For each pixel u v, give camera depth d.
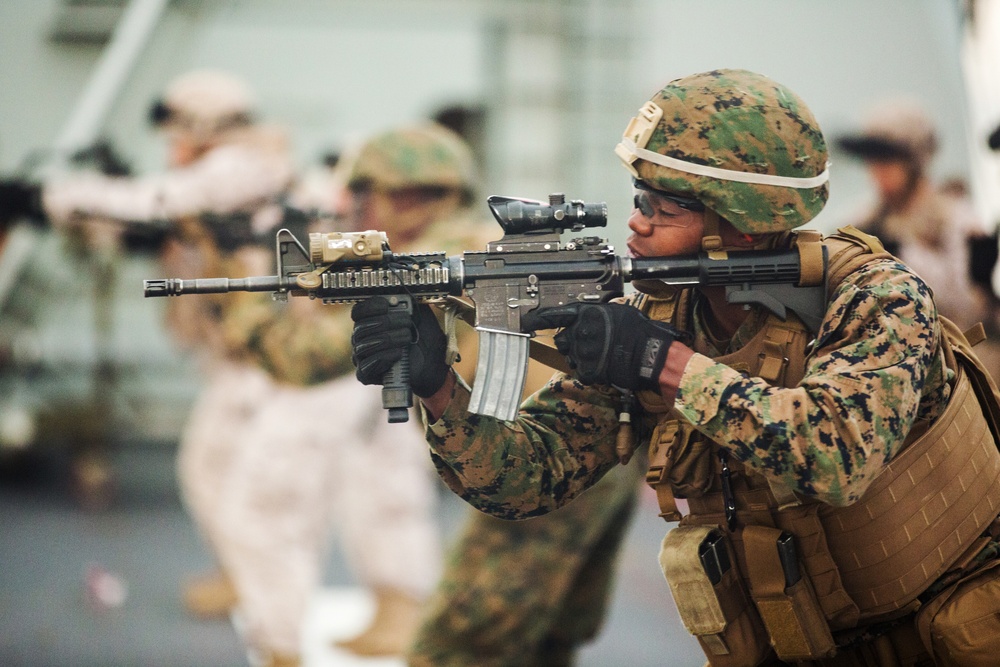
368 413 10.02
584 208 4.37
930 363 4.23
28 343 13.84
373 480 10.05
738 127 4.26
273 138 11.18
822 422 4.01
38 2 13.31
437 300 4.36
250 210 10.62
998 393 4.77
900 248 13.51
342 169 9.84
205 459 10.71
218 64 13.40
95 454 14.32
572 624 7.66
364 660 9.97
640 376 4.16
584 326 4.20
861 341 4.17
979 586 4.50
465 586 7.22
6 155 13.02
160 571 12.19
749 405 4.03
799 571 4.44
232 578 9.95
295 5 13.64
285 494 9.66
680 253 4.39
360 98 13.61
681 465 4.53
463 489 4.66
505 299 4.34
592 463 4.76
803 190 4.32
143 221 11.23
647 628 10.87
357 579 12.42
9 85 13.17
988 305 13.01
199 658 9.75
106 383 14.07
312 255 4.28
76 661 9.45
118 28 13.37
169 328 11.54
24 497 14.81
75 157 13.01
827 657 4.57
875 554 4.44
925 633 4.52
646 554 13.73
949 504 4.48
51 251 13.29
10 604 10.98
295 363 8.60
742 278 4.32
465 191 8.96
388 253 4.31
